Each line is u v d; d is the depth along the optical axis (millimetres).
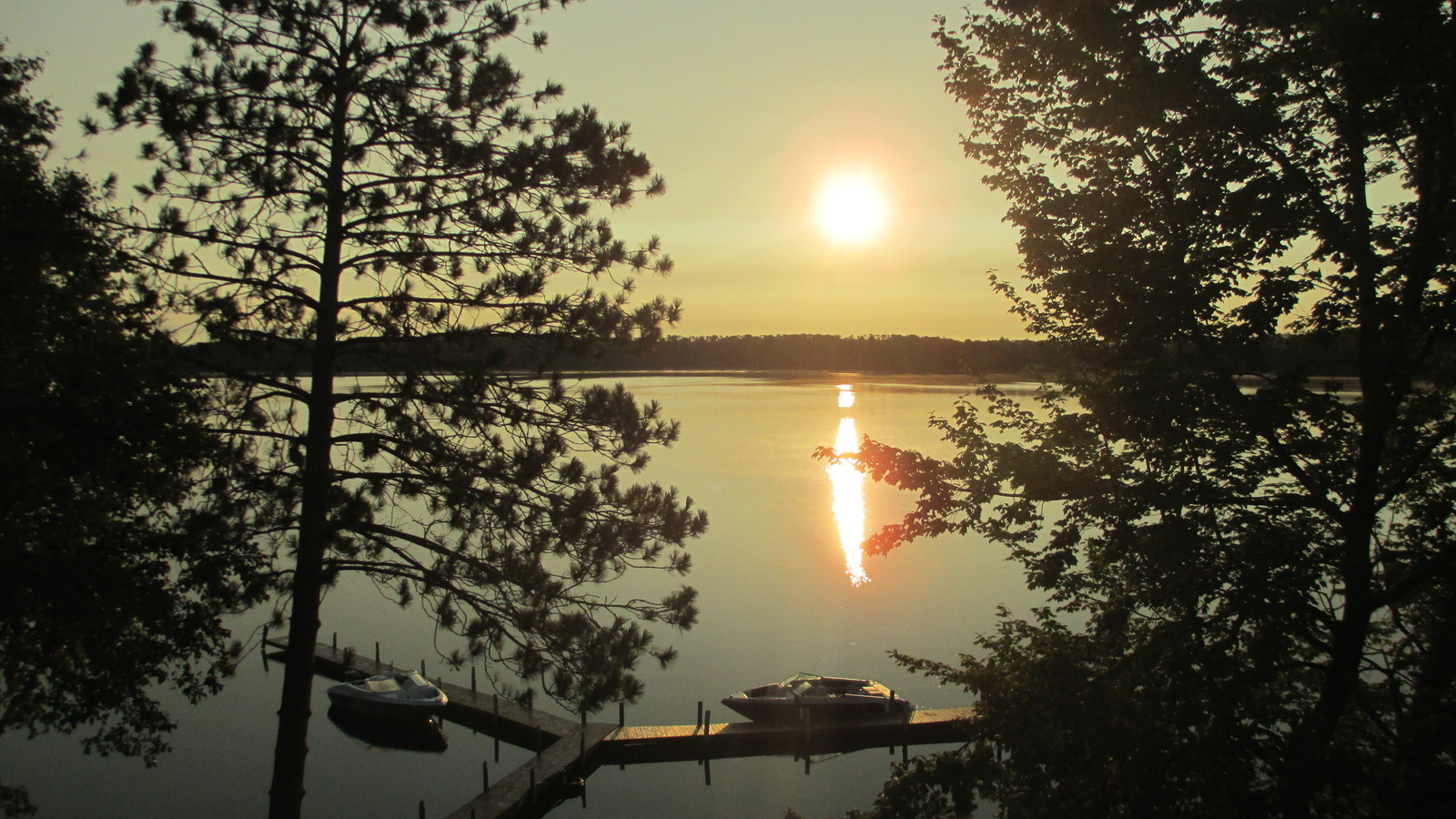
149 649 12398
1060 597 9586
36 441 10641
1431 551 7961
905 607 30375
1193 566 7762
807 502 50000
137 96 11117
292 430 12492
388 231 11945
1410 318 7551
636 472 13070
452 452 12133
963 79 9531
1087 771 7715
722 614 29672
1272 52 8273
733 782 19766
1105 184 8812
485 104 12438
